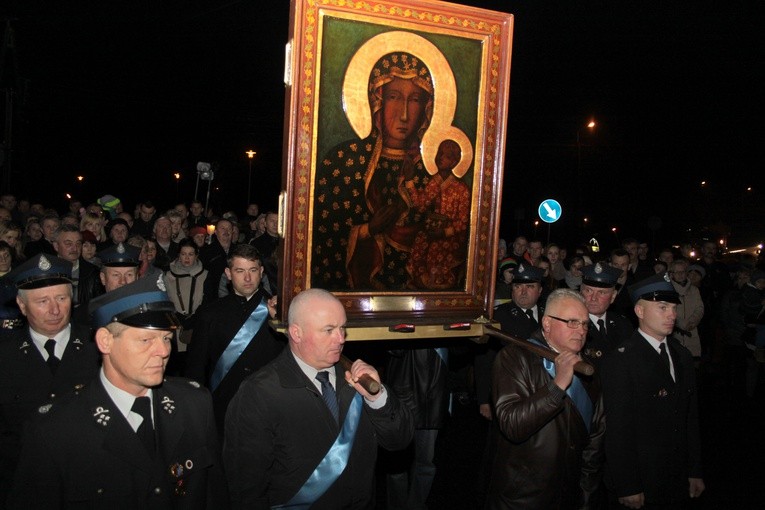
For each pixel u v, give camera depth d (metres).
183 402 3.09
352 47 4.12
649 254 28.72
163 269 8.41
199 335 5.23
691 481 4.87
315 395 3.45
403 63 4.28
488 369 6.33
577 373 4.17
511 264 8.73
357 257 4.30
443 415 5.89
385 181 4.32
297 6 3.94
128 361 2.88
